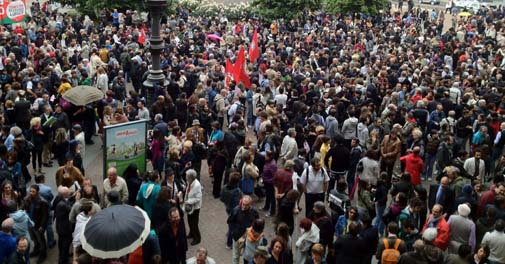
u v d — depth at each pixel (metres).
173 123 17.33
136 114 19.61
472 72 26.98
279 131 18.34
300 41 36.09
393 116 19.09
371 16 48.28
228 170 16.25
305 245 11.45
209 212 16.48
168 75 25.58
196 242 14.59
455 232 12.09
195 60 28.03
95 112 21.16
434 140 18.23
